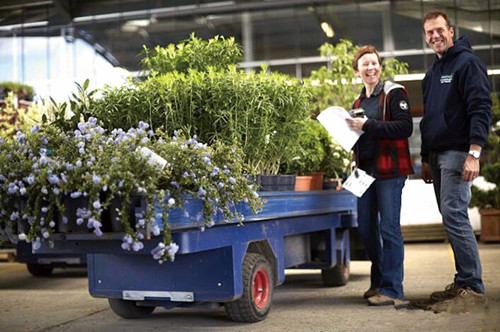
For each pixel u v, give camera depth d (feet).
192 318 11.59
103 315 12.39
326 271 15.65
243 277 10.48
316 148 15.19
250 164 11.96
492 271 17.25
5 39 45.65
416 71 38.63
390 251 12.28
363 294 14.12
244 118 11.49
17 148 8.98
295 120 12.57
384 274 12.39
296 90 12.43
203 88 11.41
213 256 10.17
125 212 7.97
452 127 11.76
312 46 40.70
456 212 11.68
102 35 44.57
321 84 25.30
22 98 28.12
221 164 9.56
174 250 8.16
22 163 8.63
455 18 37.88
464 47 11.94
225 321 11.04
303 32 40.91
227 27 42.27
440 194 12.19
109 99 11.71
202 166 8.98
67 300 14.84
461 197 11.69
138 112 11.66
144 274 10.62
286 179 12.59
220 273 10.13
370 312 11.50
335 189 15.53
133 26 44.09
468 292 11.55
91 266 10.98
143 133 8.79
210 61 13.00
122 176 7.98
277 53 41.24
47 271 20.85
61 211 8.19
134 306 11.77
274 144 12.31
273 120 12.10
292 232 12.50
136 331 10.52
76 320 11.91
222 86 11.35
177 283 10.38
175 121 11.51
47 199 8.41
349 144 12.10
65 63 44.83
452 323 10.14
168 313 12.34
